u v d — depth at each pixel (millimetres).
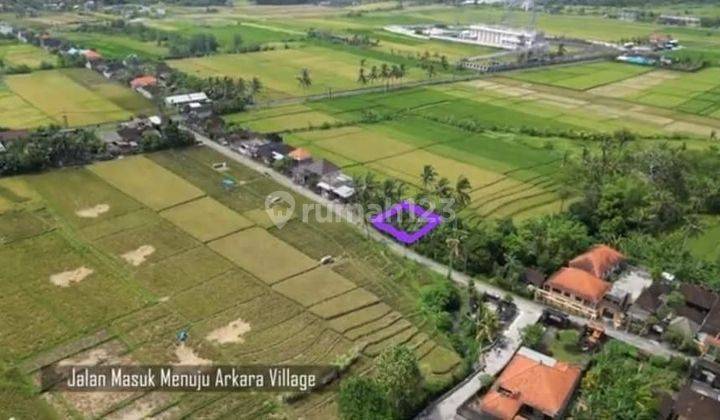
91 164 159750
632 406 80875
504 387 87500
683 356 98062
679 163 155000
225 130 183250
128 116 197375
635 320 104375
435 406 86938
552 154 180375
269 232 131500
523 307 109938
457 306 109750
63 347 95062
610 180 148125
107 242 124250
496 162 172750
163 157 166875
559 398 85000
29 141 159875
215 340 98375
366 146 182000
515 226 131125
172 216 135500
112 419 82438
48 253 119188
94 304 105188
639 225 135375
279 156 163750
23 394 85562
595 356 96312
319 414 85438
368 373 92938
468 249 119250
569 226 127438
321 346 98250
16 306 103625
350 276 117688
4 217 131250
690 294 110062
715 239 136000
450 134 195875
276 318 104375
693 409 83812
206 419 83562
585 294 107125
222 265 118438
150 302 106562
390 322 104875
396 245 129000
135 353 94688
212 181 153500
